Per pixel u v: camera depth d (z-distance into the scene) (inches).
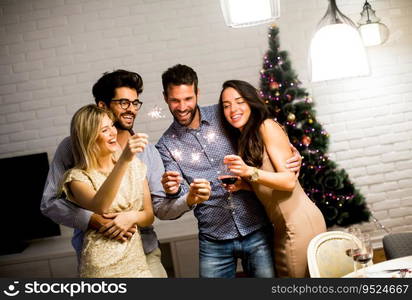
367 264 102.1
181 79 117.4
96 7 210.8
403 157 214.8
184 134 125.3
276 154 120.5
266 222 126.9
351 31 108.4
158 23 211.5
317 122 211.6
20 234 212.2
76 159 105.5
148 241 116.6
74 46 211.9
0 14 210.8
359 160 214.8
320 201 206.1
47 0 210.8
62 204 108.1
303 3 211.8
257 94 121.9
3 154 214.4
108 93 115.3
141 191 107.0
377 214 215.3
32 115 213.8
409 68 213.2
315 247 112.5
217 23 212.1
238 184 121.8
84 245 104.0
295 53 212.5
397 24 212.2
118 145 108.0
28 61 212.2
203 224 127.2
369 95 213.6
